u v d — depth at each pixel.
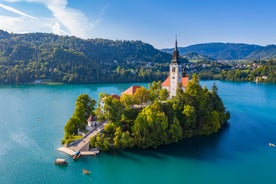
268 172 88.69
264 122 151.00
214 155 101.81
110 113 110.06
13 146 108.06
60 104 196.00
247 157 100.31
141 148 105.62
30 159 95.31
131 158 97.06
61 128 132.88
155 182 81.75
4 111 171.62
